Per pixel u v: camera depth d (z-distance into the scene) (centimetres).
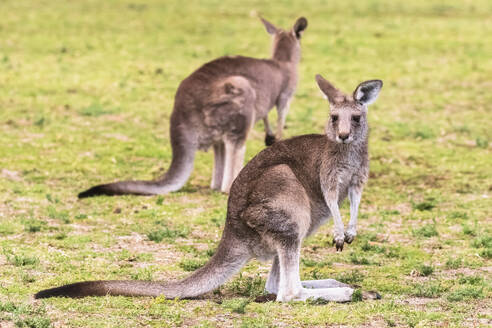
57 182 1838
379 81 1057
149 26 4434
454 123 2636
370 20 4850
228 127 1741
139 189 1697
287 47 2016
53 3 5159
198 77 1778
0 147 2130
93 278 1133
